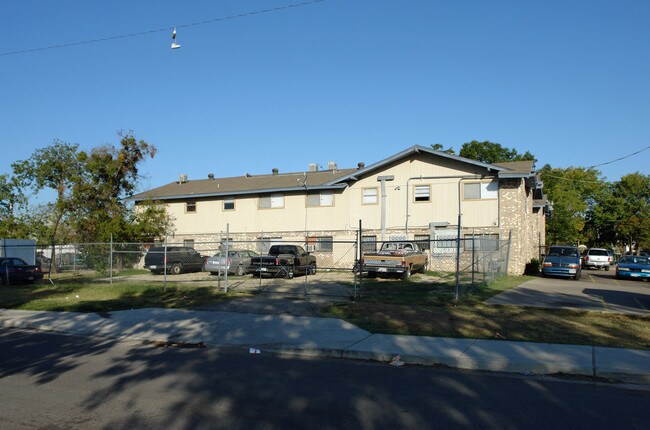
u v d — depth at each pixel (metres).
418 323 11.24
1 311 14.42
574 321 11.43
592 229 60.94
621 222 56.88
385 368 8.11
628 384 7.21
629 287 20.50
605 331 10.34
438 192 27.84
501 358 8.21
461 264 26.70
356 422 5.43
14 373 7.70
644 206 57.41
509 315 12.19
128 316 13.08
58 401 6.20
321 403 6.11
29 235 33.12
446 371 7.92
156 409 5.87
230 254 25.34
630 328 10.67
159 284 20.06
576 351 8.64
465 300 14.74
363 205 29.88
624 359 8.11
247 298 15.62
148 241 33.81
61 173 32.88
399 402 6.17
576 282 22.59
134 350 9.62
